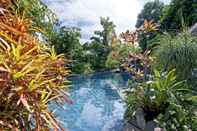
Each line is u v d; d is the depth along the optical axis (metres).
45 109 3.08
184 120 7.39
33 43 3.36
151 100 8.06
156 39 12.13
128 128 8.30
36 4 5.63
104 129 11.62
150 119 7.87
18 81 2.81
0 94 2.71
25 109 2.89
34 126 3.06
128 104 8.74
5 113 2.79
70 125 12.34
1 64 2.81
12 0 4.57
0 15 3.69
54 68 3.57
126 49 10.93
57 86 3.54
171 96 7.79
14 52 2.88
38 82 2.96
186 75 10.27
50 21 6.01
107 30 38.19
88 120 13.14
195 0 28.91
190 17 28.09
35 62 3.00
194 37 10.91
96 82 25.83
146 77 10.24
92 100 17.98
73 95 19.64
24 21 3.88
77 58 33.28
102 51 36.47
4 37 3.18
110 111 14.89
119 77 28.69
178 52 10.41
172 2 31.59
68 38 32.19
